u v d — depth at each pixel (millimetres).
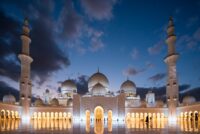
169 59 78375
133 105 98688
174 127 46688
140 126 51250
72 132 34938
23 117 77312
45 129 41156
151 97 106125
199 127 46000
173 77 77625
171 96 78188
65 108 87938
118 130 39188
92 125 55594
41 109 86875
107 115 82875
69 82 104250
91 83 95062
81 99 84000
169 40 78812
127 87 102500
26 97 78438
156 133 32688
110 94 91312
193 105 70375
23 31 76938
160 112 88312
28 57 77812
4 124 54906
